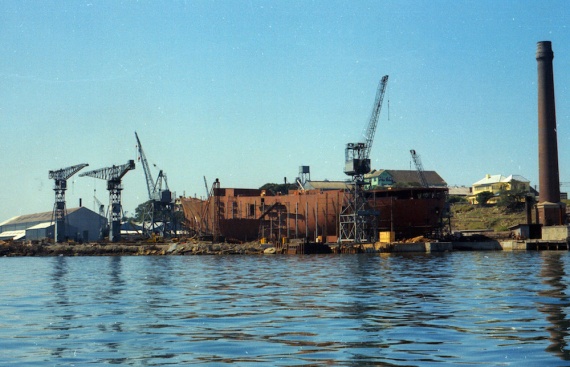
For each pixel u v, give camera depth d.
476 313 45.84
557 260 133.00
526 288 65.31
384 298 58.22
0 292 71.94
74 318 46.78
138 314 48.72
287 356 31.66
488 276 85.69
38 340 37.25
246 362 30.45
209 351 33.19
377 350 32.81
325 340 35.91
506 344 33.62
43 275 111.88
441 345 33.84
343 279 86.00
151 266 146.00
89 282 89.19
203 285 79.69
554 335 35.97
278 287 74.12
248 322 43.44
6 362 31.28
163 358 31.70
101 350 33.97
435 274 93.06
